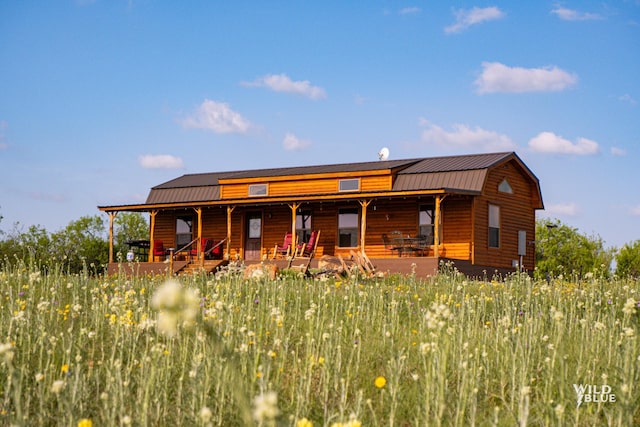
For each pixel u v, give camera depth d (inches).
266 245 1181.7
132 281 577.3
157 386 263.6
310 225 1148.5
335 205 1128.8
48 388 264.4
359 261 849.5
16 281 522.9
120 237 2292.1
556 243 2005.4
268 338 367.9
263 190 1183.6
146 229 2351.1
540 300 506.9
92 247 2097.7
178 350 331.3
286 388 293.7
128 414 251.8
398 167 1095.0
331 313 442.3
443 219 1051.9
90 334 303.9
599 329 309.4
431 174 1064.8
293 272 784.9
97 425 245.4
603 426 253.9
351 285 546.0
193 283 586.6
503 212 1101.7
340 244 1121.4
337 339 352.5
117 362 244.4
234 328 343.9
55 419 248.5
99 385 288.2
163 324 102.6
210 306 353.7
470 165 1062.4
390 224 1087.6
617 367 268.5
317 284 654.5
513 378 276.4
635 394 255.6
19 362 302.7
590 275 493.4
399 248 1027.3
